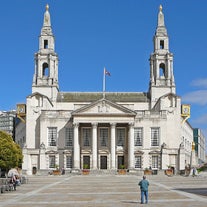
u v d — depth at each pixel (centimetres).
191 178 8381
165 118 11819
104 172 10819
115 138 11525
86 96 13512
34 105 12344
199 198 3925
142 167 11619
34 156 11631
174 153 11644
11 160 8550
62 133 11706
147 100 13238
